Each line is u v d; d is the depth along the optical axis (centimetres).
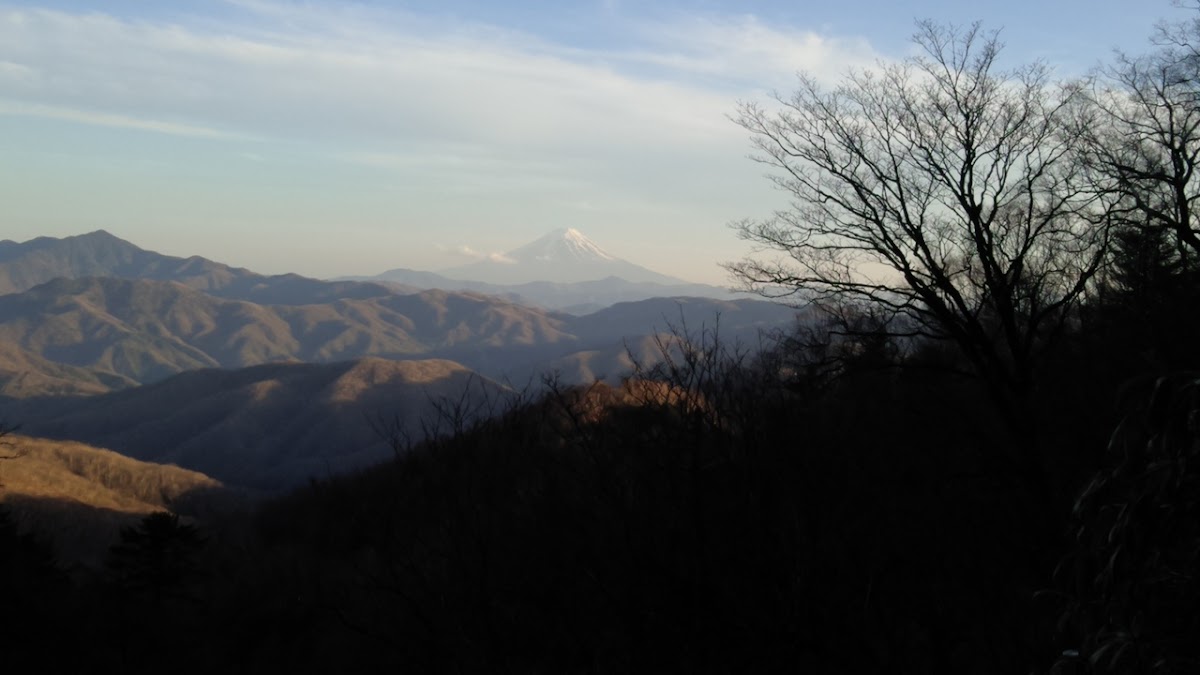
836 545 766
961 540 920
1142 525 296
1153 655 285
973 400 1498
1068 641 410
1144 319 1309
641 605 749
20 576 1753
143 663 1516
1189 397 289
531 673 802
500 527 883
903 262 1384
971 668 781
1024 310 1438
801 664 754
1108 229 1395
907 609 795
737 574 741
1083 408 1351
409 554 955
